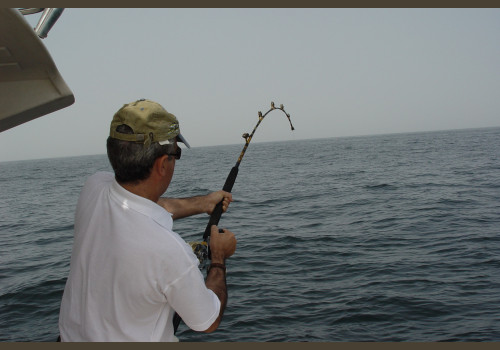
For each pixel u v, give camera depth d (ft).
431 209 40.01
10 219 50.11
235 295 20.27
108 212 4.55
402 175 76.28
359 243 28.81
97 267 4.43
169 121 4.55
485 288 19.40
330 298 19.35
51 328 17.56
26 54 3.22
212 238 5.33
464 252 25.03
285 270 23.71
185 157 265.13
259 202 52.31
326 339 15.74
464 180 62.18
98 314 4.40
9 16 2.92
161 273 4.26
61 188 93.30
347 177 80.07
